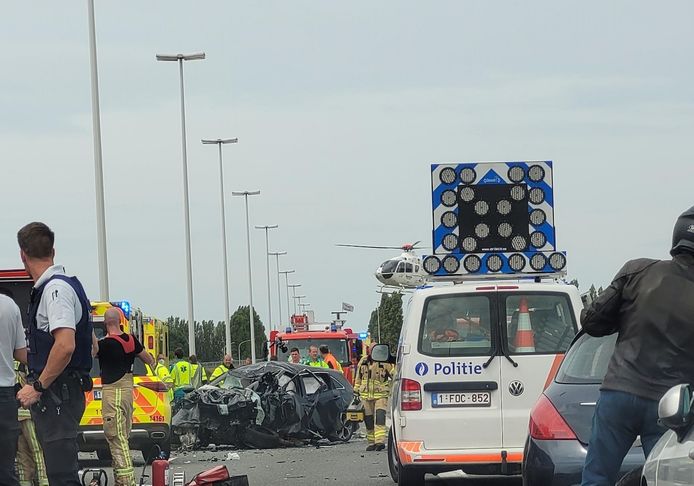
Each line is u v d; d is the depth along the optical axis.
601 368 10.13
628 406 7.81
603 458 7.95
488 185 15.88
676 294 7.81
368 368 24.72
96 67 42.31
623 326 7.98
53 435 9.61
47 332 9.68
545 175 15.90
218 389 26.98
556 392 10.12
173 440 26.69
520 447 13.45
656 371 7.77
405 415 13.63
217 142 83.81
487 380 13.56
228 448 27.30
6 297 9.77
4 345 9.65
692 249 7.92
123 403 15.62
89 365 9.91
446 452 13.49
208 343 149.25
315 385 28.41
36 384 9.38
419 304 13.80
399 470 13.96
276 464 21.44
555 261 15.11
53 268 9.79
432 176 15.91
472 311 13.73
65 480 9.63
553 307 13.73
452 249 15.84
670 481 6.49
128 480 15.66
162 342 35.53
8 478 9.68
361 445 27.45
